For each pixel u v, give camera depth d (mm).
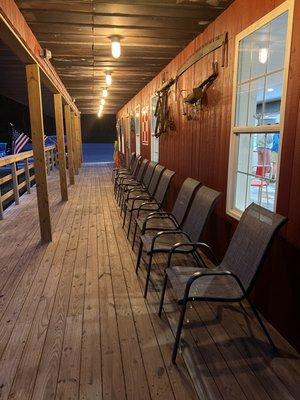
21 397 1512
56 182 8297
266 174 2330
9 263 3053
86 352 1813
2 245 3541
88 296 2432
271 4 1915
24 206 5387
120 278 2727
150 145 5863
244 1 2242
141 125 6977
